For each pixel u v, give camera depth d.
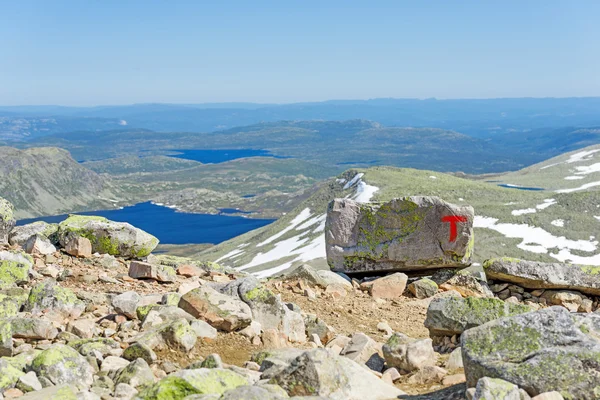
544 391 8.82
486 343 10.07
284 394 9.02
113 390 9.95
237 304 14.54
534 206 175.25
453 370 12.52
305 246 175.75
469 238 21.78
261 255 184.12
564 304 20.69
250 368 11.66
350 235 22.97
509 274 21.25
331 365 9.84
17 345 12.17
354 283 22.34
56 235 22.52
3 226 22.77
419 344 13.08
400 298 21.27
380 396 10.38
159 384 8.94
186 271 21.53
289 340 15.20
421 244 22.02
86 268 20.47
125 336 13.26
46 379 9.81
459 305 14.91
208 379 9.17
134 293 15.42
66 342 12.51
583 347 9.40
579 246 148.38
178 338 12.44
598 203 171.75
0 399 8.82
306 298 20.19
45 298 15.04
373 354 13.97
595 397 8.60
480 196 192.75
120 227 22.53
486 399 8.23
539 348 9.64
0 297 14.56
